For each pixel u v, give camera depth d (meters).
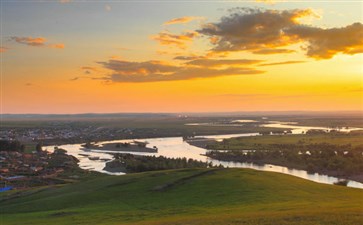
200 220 50.66
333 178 190.38
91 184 104.25
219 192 75.94
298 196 69.50
